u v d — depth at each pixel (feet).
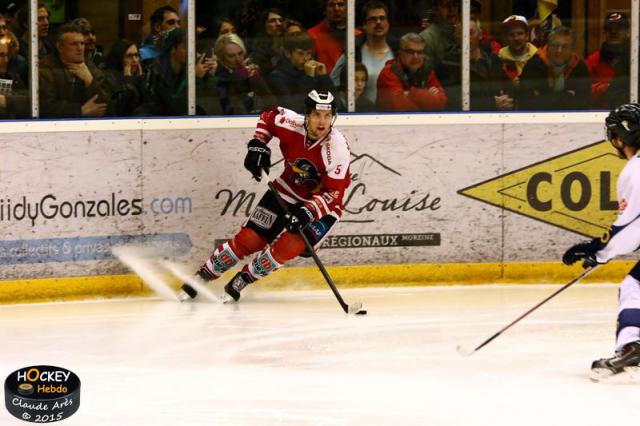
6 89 58.90
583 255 43.24
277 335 51.52
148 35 60.95
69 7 59.52
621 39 65.72
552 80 65.57
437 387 42.60
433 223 63.87
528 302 59.21
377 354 47.96
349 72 63.46
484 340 50.16
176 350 48.52
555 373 44.75
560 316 55.67
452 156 63.72
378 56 63.72
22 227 58.29
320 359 47.03
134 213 60.44
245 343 49.90
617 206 65.21
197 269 61.72
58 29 59.31
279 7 62.44
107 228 59.98
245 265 58.80
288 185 58.44
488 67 64.90
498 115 63.93
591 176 65.00
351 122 62.64
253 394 41.55
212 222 61.82
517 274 64.69
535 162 64.49
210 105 62.54
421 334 51.78
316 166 57.21
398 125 63.10
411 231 63.72
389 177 63.21
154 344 49.60
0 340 50.26
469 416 38.81
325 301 59.72
